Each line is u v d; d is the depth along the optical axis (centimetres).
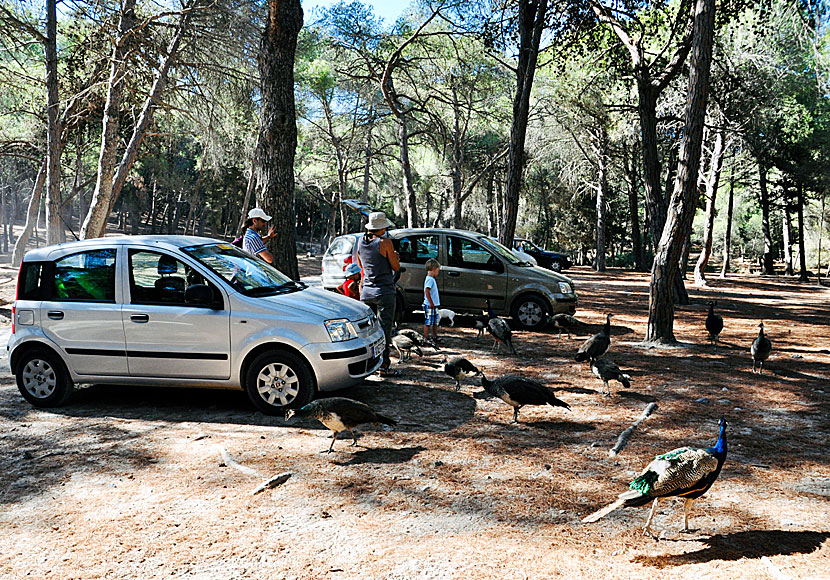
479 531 428
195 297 661
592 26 1816
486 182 4303
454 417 693
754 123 2767
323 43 2797
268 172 1161
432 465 550
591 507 468
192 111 2245
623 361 1010
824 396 805
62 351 701
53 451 579
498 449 593
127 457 564
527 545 408
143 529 430
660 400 774
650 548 404
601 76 2884
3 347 1065
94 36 1936
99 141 2992
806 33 1833
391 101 2483
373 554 396
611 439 626
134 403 736
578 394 801
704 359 1038
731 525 437
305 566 382
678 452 404
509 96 3200
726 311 1802
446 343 1135
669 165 3838
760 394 812
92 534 424
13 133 2664
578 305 1864
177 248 701
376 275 851
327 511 458
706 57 1049
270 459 560
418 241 1344
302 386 671
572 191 4966
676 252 1135
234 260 742
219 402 737
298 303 686
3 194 4031
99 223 1864
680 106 2556
